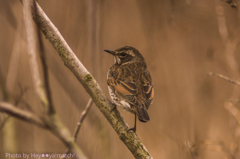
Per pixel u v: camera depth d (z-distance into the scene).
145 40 17.17
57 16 12.09
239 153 10.65
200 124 16.86
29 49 4.85
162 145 15.91
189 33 18.50
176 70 18.28
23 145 11.30
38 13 5.93
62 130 4.76
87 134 10.81
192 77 18.67
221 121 18.05
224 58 17.11
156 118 16.97
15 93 11.09
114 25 16.83
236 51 17.41
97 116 11.05
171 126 16.23
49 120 4.39
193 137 15.36
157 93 17.69
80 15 11.92
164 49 17.70
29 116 3.96
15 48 10.21
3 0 10.97
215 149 11.12
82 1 12.06
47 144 11.67
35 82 4.87
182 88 18.12
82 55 11.48
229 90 18.73
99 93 6.16
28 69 11.88
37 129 11.69
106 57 14.53
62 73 11.53
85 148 10.58
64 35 11.78
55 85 11.65
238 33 12.91
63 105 11.30
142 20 17.23
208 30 18.39
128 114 16.44
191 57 18.97
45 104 4.91
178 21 16.88
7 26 12.91
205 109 17.91
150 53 17.12
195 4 15.30
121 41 16.61
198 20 17.78
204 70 18.77
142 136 16.73
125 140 6.04
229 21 14.13
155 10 17.06
